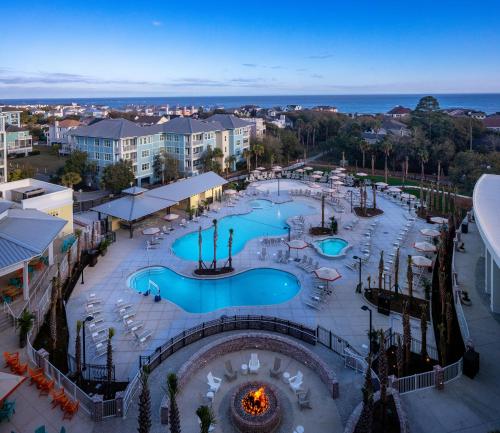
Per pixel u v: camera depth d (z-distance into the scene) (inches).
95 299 1289.4
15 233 1263.5
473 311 1173.7
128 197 2053.4
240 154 4013.3
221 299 1368.1
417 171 4008.4
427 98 5295.3
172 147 3457.2
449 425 741.3
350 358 935.7
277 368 909.2
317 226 2119.8
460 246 1665.8
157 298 1305.4
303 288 1411.2
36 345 1023.6
